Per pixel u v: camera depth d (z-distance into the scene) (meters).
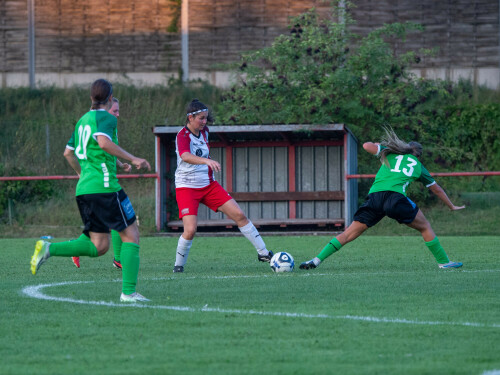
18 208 68.75
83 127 22.19
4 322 19.08
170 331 17.69
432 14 89.81
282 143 68.75
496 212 66.12
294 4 92.50
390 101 69.94
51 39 94.94
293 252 44.00
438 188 31.92
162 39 94.12
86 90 92.69
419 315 19.83
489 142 76.94
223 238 59.09
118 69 94.56
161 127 63.31
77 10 94.88
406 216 31.69
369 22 89.50
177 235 62.88
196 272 32.47
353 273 31.00
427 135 71.88
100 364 14.46
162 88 90.94
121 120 82.50
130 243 22.69
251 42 92.94
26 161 75.94
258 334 17.27
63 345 16.27
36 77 95.12
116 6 94.56
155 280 28.55
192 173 32.56
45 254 23.11
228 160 69.25
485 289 25.17
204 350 15.61
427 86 74.00
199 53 93.69
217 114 77.06
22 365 14.48
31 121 84.38
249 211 68.62
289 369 13.90
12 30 95.00
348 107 69.06
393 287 25.75
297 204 68.00
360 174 67.19
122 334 17.39
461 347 15.79
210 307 21.39
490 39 89.44
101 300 23.06
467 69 89.56
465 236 58.97
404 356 14.95
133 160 21.59
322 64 73.12
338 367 14.04
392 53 75.69
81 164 22.66
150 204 69.62
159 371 13.83
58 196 71.44
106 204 22.08
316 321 18.91
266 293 24.31
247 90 73.81
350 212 62.75
